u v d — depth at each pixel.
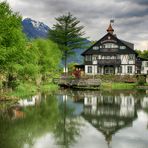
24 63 48.06
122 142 21.59
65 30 106.62
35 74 56.72
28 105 37.62
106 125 27.39
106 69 102.06
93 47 101.81
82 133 24.16
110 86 76.88
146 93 61.12
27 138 21.77
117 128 26.23
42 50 74.19
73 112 34.44
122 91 65.94
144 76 86.88
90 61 102.06
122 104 42.75
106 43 100.94
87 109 37.28
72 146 20.41
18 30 39.16
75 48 107.25
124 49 99.94
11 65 39.59
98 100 47.47
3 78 44.62
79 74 88.62
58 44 106.50
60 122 28.11
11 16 37.62
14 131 23.58
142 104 43.00
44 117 30.06
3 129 24.19
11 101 40.12
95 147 20.30
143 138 22.73
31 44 58.34
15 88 49.62
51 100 45.19
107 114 33.69
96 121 29.34
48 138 22.16
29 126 25.53
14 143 20.39
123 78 86.94
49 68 75.25
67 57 107.06
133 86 78.00
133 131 25.17
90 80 73.81
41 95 51.91
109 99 49.16
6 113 31.12
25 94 49.62
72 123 27.98
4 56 35.56
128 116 32.53
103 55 101.06
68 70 113.06
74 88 72.62
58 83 76.06
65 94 56.22
